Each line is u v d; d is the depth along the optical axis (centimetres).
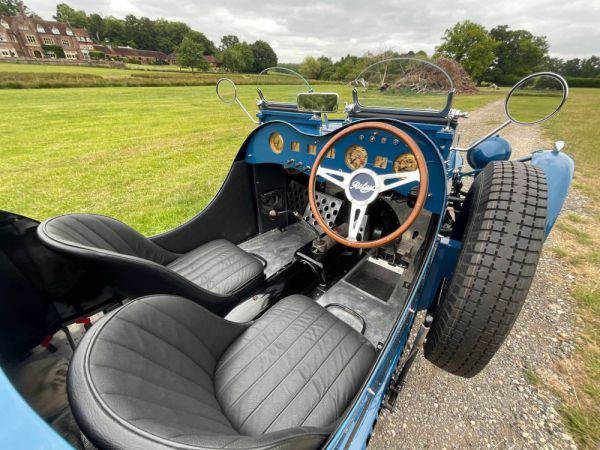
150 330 104
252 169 255
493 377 180
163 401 85
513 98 166
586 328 211
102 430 63
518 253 117
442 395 171
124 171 591
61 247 115
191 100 1877
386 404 148
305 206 305
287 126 196
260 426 111
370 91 209
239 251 217
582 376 179
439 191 152
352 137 161
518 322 218
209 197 460
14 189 495
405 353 195
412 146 138
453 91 171
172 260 216
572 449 144
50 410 99
